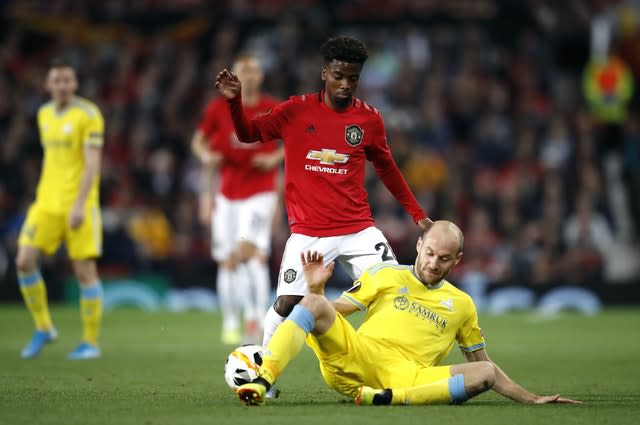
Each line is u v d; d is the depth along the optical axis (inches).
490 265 2532.0
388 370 808.9
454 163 2790.4
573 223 2662.4
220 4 3410.4
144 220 2625.5
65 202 1306.6
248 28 3346.5
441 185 2753.4
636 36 3312.0
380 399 789.9
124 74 3100.4
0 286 2470.5
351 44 927.7
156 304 2532.0
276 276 2465.6
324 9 3341.5
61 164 1311.5
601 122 3073.3
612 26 3319.4
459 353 1387.8
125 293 2527.1
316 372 1147.3
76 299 2502.5
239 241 1572.3
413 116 2970.0
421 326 828.6
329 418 720.3
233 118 916.6
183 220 2608.3
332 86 937.5
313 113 959.0
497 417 733.9
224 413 752.3
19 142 2829.7
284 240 2481.5
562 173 2746.1
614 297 2518.5
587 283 2517.2
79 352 1322.6
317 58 3169.3
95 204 1317.7
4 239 2593.5
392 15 3304.6
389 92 3056.1
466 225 2632.9
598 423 719.1
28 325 1903.3
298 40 3198.8
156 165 2802.7
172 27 3400.6
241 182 1561.3
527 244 2546.8
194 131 2945.4
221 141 1549.0
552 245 2544.3
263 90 3016.7
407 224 2564.0
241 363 839.1
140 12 3430.1
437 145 2859.3
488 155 2824.8
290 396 896.9
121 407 794.2
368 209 989.8
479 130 2928.2
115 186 2701.8
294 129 958.4
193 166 2827.3
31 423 705.0
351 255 968.9
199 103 3031.5
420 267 835.4
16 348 1469.0
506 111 3002.0
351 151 963.3
